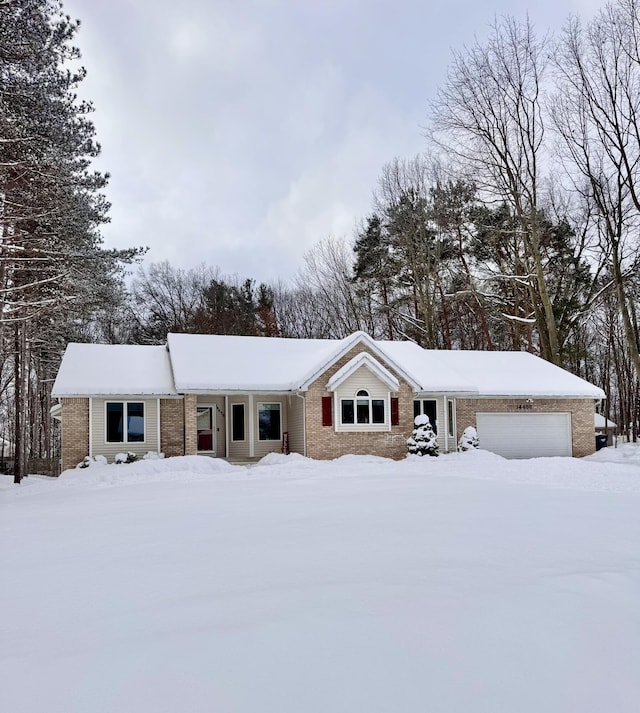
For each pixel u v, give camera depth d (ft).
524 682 10.73
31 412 122.31
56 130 67.00
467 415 84.43
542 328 108.68
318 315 154.51
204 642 12.53
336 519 28.30
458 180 116.16
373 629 13.02
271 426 81.87
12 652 12.51
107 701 10.20
